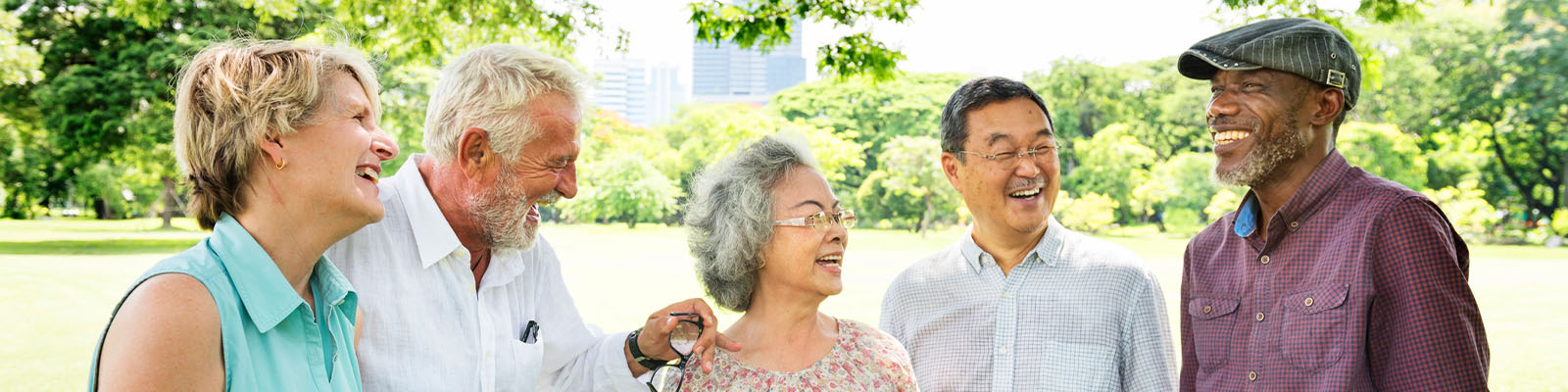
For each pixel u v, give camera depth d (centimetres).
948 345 249
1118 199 4144
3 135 2958
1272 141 202
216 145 128
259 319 128
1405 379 189
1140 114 4606
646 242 3064
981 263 249
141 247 2488
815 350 195
